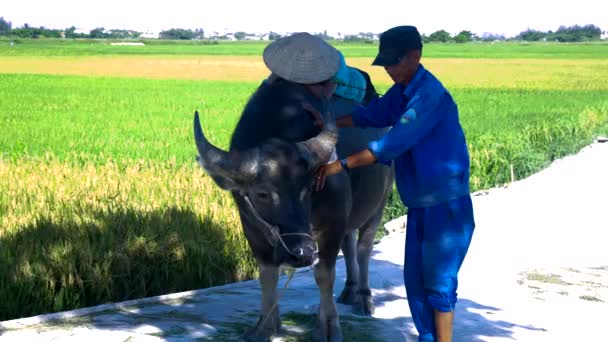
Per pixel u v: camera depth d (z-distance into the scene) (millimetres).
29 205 8461
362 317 6004
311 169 4574
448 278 4656
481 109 27453
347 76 5613
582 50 121188
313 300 6348
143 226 7223
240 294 6504
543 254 8203
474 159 13898
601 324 5992
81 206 8125
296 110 5027
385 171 5871
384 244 8555
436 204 4613
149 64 71062
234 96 34281
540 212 10398
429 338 4777
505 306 6402
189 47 125375
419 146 4613
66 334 5426
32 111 25516
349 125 5203
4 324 5590
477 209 10594
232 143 5094
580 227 9523
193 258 7098
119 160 13094
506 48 132750
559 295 6738
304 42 5191
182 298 6367
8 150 14781
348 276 6301
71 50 103625
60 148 15234
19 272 6348
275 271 5305
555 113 25719
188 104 29328
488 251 8297
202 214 7961
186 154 14414
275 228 4531
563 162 15125
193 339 5383
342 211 5074
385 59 4570
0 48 107438
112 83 44094
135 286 6824
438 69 63000
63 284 6438
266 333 5387
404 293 6703
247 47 127438
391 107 5062
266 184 4496
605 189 12062
